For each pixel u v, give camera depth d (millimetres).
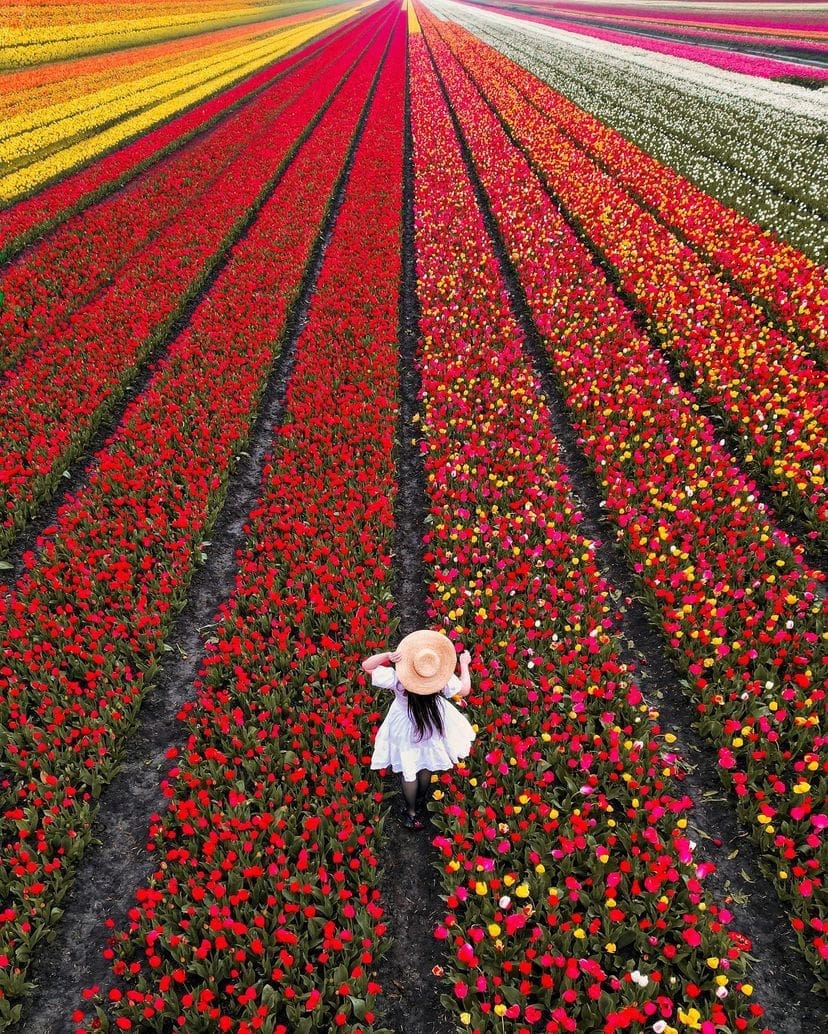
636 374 11500
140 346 13523
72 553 8445
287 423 11125
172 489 9484
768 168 22094
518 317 14773
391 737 5367
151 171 25312
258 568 8188
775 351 11883
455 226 18797
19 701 6656
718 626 6836
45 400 11602
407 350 13984
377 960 4895
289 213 20484
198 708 6770
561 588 7738
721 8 79875
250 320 14422
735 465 9898
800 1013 4449
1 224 19359
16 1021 4648
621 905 4801
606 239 17453
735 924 4938
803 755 5891
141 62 44656
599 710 6340
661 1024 3840
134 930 4973
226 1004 4598
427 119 31594
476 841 5230
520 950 4660
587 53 49344
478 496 9141
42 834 5449
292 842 5391
